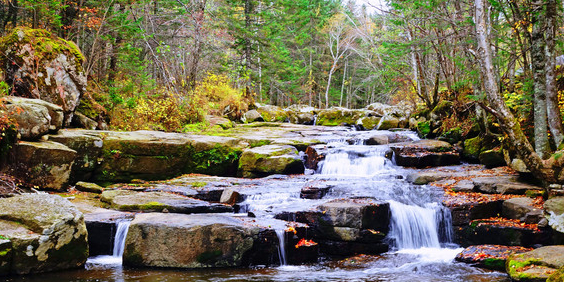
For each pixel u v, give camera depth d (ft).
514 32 35.76
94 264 25.17
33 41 41.06
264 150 49.47
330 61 167.12
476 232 30.53
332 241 30.19
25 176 33.17
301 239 28.63
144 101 59.47
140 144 42.98
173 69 72.54
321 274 24.38
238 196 37.01
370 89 177.47
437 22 42.39
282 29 105.81
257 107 87.97
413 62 66.90
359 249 29.78
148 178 43.75
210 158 47.96
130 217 28.73
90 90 51.88
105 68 65.77
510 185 34.40
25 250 21.89
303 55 164.66
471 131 51.60
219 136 54.08
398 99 96.37
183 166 46.21
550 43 29.53
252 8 94.22
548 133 31.83
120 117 53.52
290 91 138.21
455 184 37.37
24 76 40.11
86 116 46.85
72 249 24.02
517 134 28.17
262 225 27.53
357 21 136.46
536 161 28.25
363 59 147.02
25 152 32.99
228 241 25.86
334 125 83.76
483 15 27.48
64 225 23.61
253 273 24.35
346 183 39.42
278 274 24.22
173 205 32.42
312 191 37.09
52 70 41.47
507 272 23.66
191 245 25.13
